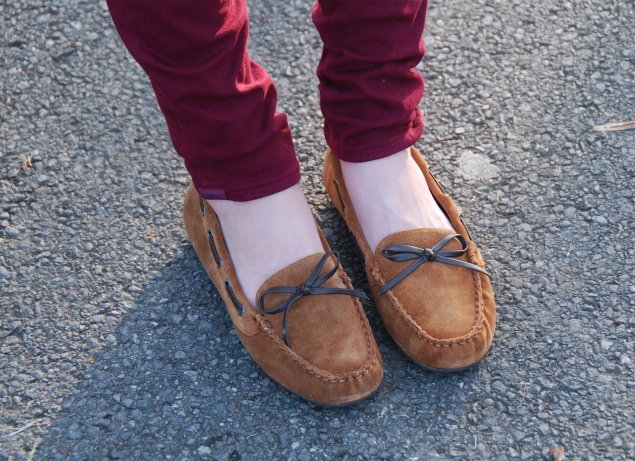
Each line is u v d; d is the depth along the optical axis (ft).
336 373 3.60
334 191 4.00
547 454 3.62
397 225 3.76
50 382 3.81
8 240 4.12
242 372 3.81
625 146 4.28
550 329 3.86
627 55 4.56
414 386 3.75
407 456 3.63
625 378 3.75
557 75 4.50
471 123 4.38
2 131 4.42
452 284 3.70
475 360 3.68
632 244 4.03
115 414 3.74
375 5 3.53
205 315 3.93
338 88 3.72
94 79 4.56
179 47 3.37
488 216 4.13
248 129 3.56
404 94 3.72
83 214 4.19
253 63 3.62
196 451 3.66
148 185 4.26
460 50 4.60
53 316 3.95
